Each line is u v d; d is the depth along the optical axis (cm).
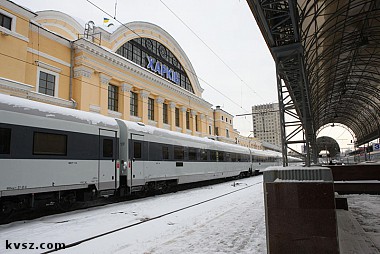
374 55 1380
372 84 1902
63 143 949
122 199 1314
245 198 1227
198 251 493
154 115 3017
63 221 806
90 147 1049
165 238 602
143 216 873
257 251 477
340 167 976
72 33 2466
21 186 806
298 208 368
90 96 2164
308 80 1165
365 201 955
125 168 1216
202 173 1922
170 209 998
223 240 555
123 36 2712
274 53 843
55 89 1980
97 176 1063
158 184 1462
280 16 684
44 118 898
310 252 358
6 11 1641
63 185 930
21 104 844
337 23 959
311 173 372
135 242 586
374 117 2752
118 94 2519
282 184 379
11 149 793
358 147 4078
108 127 1145
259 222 709
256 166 3256
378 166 939
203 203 1127
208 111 4284
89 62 2161
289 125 1147
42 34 1923
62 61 2048
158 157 1448
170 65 3509
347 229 543
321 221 359
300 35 786
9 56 1628
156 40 3222
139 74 2705
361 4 879
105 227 731
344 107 2805
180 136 1712
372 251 413
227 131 4925
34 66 1848
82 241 596
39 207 919
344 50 1216
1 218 837
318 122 3095
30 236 648
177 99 3428
